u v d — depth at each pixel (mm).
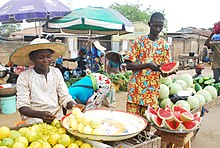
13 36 22250
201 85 5191
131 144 2123
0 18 8164
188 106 3781
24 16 7895
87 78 4809
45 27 9953
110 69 10234
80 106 2514
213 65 7082
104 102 7527
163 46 3447
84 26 10078
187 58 18984
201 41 28531
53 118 2338
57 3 8867
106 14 8852
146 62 3451
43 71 2797
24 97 2682
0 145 1862
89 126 1990
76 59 10680
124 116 2418
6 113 6660
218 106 7715
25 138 1938
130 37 18172
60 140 1979
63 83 2961
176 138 2480
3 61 14695
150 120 2518
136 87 3586
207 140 5203
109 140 1946
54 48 2795
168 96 4137
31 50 2684
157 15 3355
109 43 17703
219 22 6969
